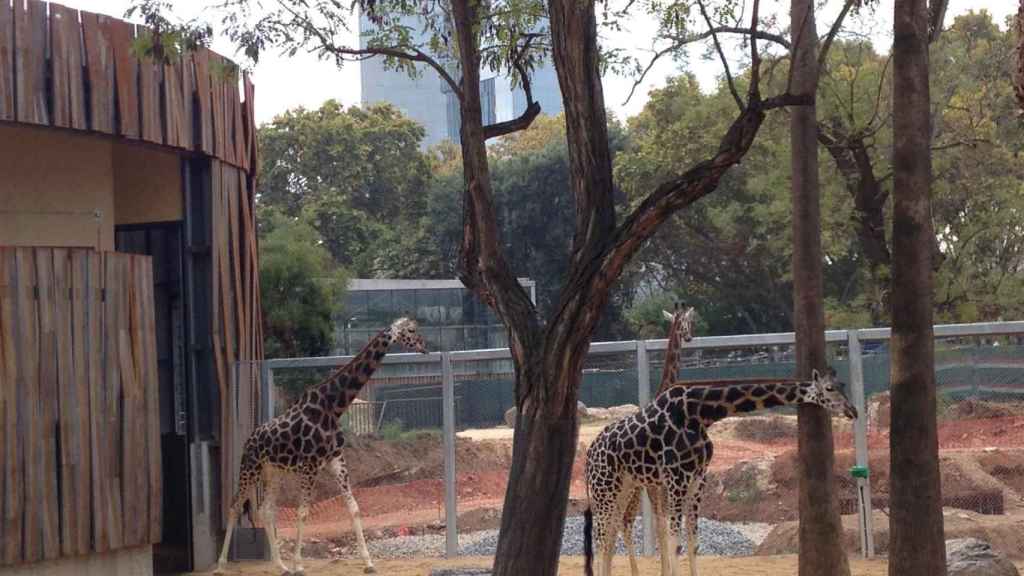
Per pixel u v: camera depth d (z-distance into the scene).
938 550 7.48
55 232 12.74
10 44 10.90
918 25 7.67
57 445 11.07
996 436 12.91
